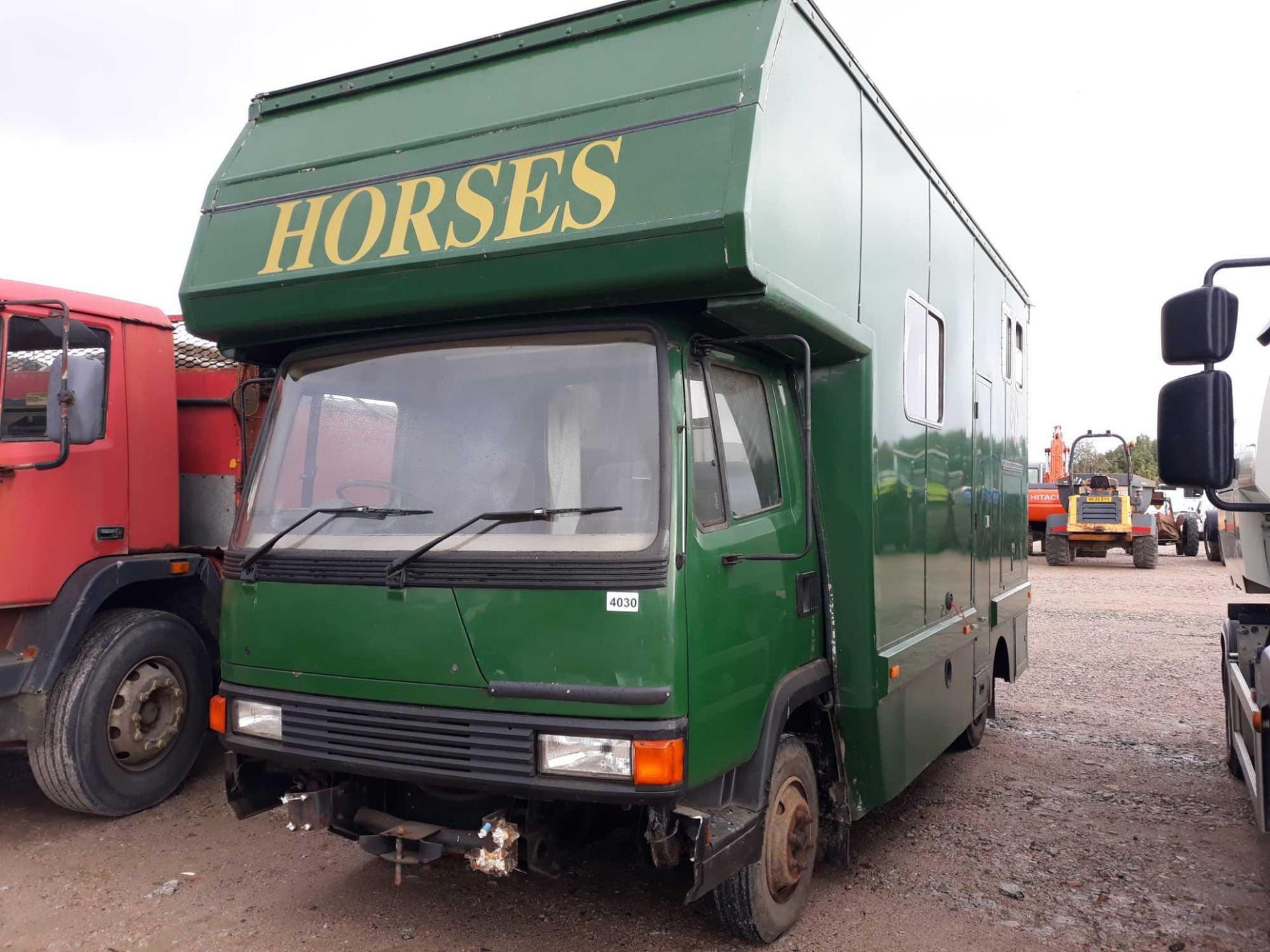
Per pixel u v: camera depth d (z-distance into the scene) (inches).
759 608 146.5
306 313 153.3
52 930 160.1
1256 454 192.1
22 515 199.3
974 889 177.8
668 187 131.4
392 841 145.9
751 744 142.0
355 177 157.5
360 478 149.9
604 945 153.8
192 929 159.9
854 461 169.5
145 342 227.5
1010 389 292.4
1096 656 424.8
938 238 220.2
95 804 204.5
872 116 180.2
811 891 175.6
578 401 138.6
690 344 140.3
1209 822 213.3
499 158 145.8
